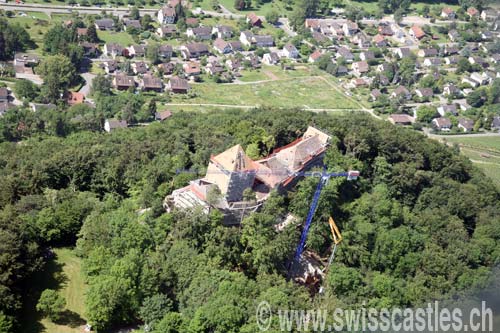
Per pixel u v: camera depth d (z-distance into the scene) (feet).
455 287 522.88
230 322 410.52
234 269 492.13
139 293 440.04
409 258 541.34
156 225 511.81
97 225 496.23
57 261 488.02
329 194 554.46
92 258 465.06
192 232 496.23
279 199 537.65
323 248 552.41
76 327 425.28
